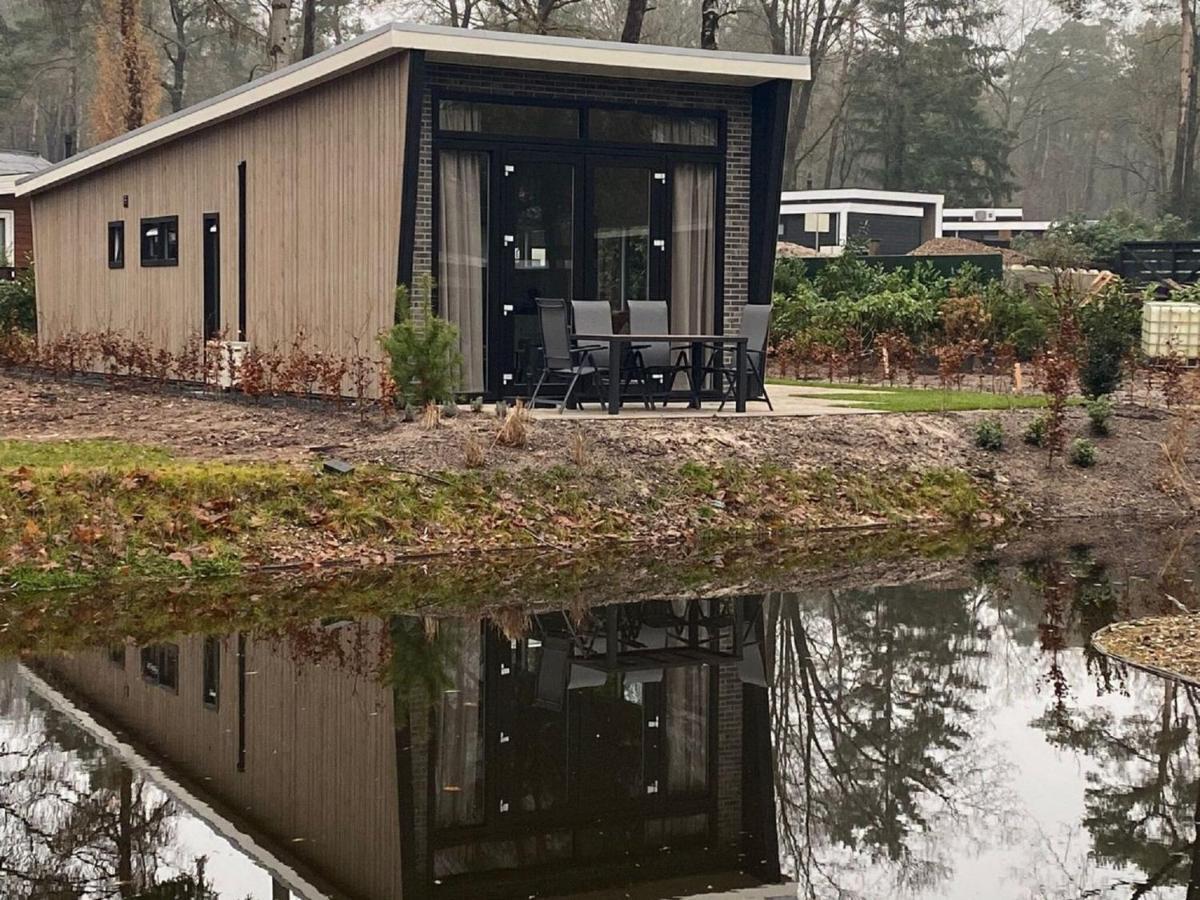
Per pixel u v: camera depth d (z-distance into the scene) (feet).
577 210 48.19
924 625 30.12
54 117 195.83
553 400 47.24
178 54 158.20
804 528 40.68
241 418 46.75
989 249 106.73
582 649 28.09
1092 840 18.51
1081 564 36.73
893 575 35.17
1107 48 198.49
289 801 19.65
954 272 80.18
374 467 37.86
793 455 43.24
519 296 47.67
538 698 24.77
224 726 22.88
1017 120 209.56
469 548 36.42
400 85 44.11
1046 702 24.64
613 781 20.75
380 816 19.17
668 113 49.24
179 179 60.49
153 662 26.63
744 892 16.81
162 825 18.66
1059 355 49.60
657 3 152.15
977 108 173.06
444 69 45.91
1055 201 223.51
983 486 44.37
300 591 32.30
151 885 16.70
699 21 156.66
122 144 64.23
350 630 29.17
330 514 35.88
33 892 16.46
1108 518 43.88
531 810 19.54
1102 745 22.34
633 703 24.57
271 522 35.24
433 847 18.12
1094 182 223.10
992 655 27.68
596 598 32.32
